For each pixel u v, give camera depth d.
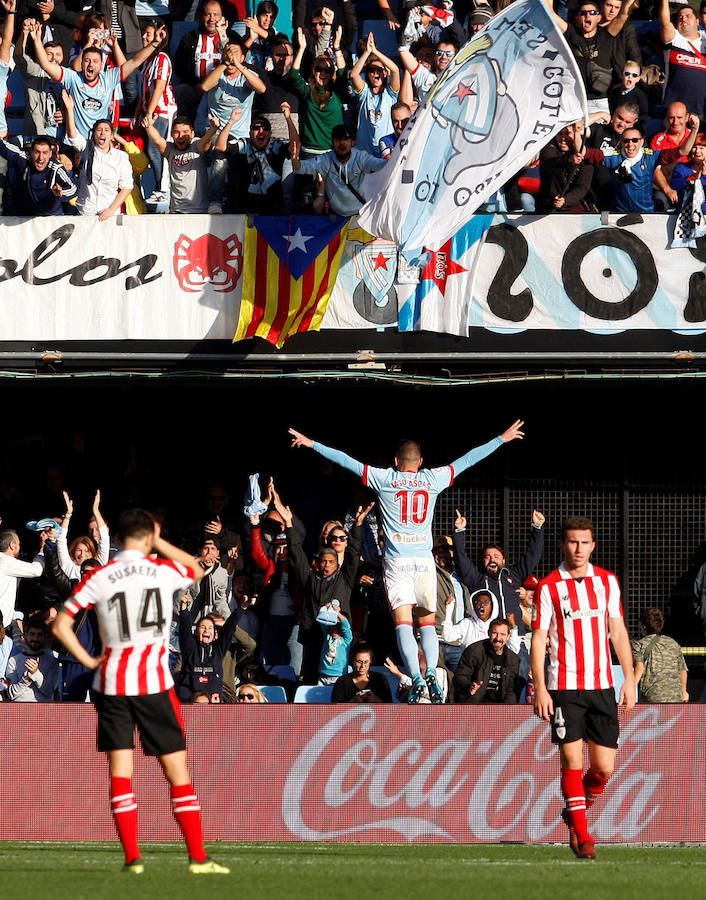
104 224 39.66
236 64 45.69
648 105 50.81
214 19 49.44
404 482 37.28
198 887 17.91
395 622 36.94
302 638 39.09
